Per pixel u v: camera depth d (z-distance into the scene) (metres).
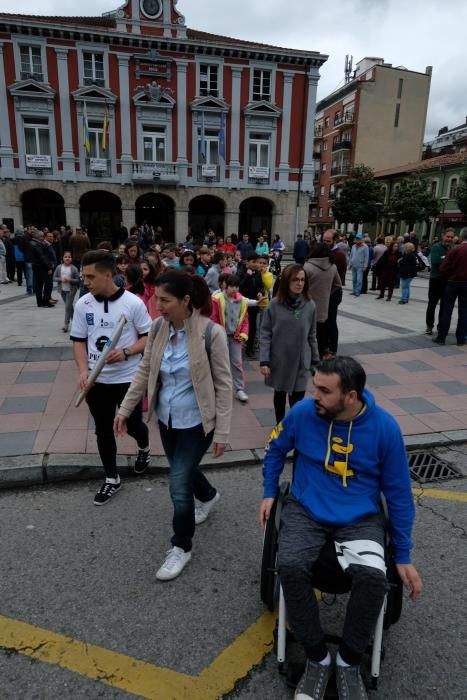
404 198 33.22
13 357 7.32
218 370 2.88
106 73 28.50
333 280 6.95
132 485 4.09
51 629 2.60
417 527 3.57
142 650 2.48
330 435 2.36
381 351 7.95
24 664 2.39
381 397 6.01
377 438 2.30
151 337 2.98
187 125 30.16
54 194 30.44
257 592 2.90
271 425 5.21
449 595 2.88
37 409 5.42
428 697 2.25
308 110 31.50
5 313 11.05
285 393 4.75
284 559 2.20
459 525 3.60
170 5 28.66
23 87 27.45
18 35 26.95
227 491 4.04
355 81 46.94
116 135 29.41
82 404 5.58
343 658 2.15
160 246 12.49
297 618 2.16
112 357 3.45
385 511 2.41
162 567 2.99
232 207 31.72
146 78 29.03
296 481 2.53
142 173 29.81
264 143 31.53
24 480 4.07
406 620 2.70
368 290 16.36
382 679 2.33
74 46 27.75
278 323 4.47
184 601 2.82
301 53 30.25
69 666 2.38
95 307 3.54
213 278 7.95
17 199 28.91
